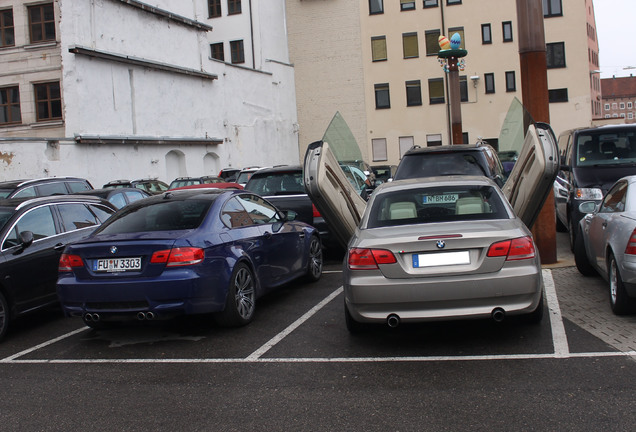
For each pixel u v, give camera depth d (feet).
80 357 20.61
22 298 24.49
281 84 147.13
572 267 31.04
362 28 153.17
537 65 31.48
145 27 101.45
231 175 107.24
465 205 19.75
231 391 16.10
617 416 13.03
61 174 83.30
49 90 87.76
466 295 17.43
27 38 88.12
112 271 20.81
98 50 90.38
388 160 153.48
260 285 24.56
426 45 149.69
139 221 22.77
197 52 115.44
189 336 22.22
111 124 92.94
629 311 21.04
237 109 127.95
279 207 36.58
